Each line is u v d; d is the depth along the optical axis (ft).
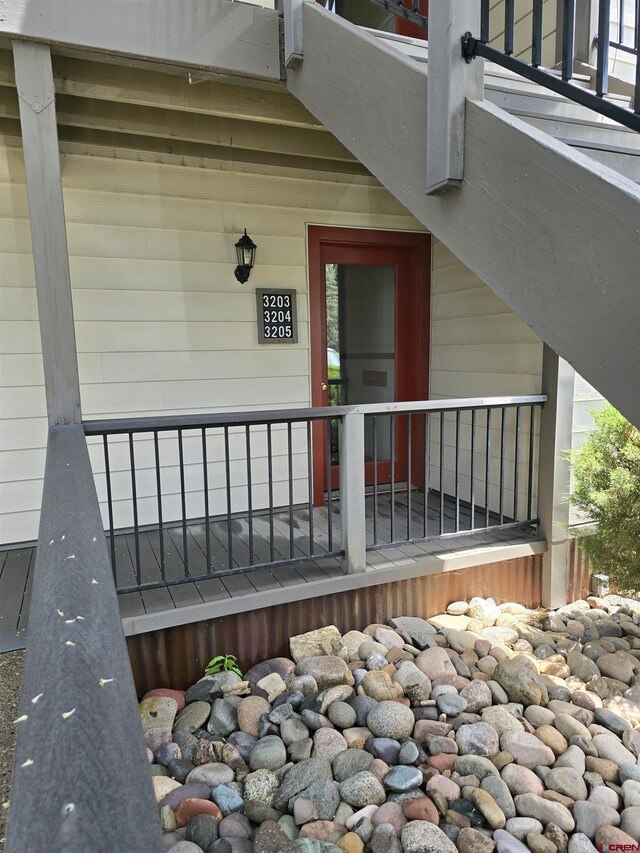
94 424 7.14
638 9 3.51
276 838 5.64
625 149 5.58
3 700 5.57
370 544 10.09
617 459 9.66
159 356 11.23
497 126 4.02
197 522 11.66
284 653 8.80
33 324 10.19
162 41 7.23
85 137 10.25
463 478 13.05
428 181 4.64
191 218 11.21
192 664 8.21
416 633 9.26
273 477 12.53
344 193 12.59
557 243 3.59
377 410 8.80
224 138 9.90
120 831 1.28
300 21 7.39
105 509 11.06
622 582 9.67
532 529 11.11
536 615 10.43
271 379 12.30
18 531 10.43
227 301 11.69
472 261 4.41
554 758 7.07
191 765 6.82
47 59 6.81
